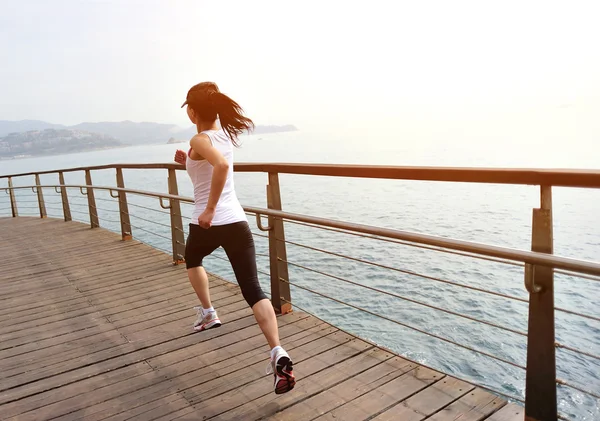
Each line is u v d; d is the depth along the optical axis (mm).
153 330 3422
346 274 41906
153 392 2521
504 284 37375
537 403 1804
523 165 133000
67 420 2324
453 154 190750
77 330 3596
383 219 69188
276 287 3375
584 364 24312
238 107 2246
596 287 34094
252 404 2289
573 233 50344
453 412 2035
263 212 3160
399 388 2279
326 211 80250
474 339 28250
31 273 5574
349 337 2920
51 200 89750
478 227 58188
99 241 7164
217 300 3875
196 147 2115
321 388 2359
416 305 34156
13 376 2885
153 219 70188
